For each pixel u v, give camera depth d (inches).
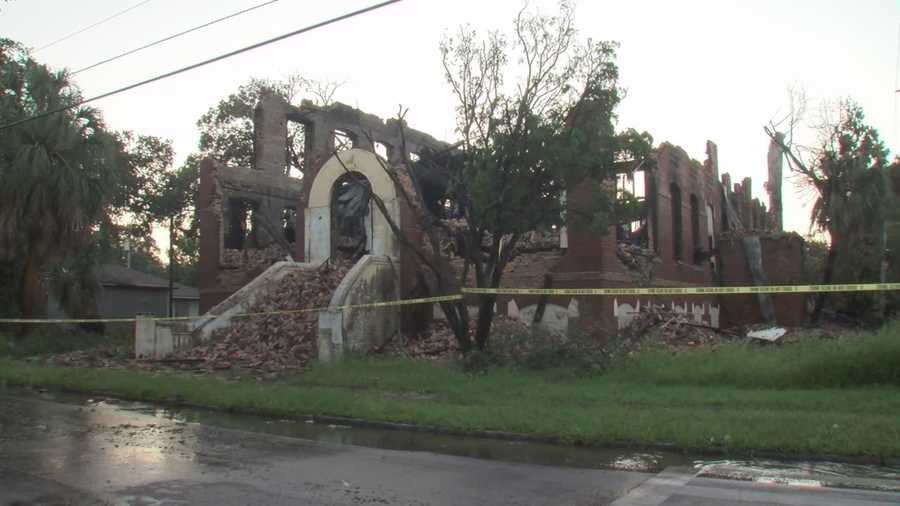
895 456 307.1
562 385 519.2
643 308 845.2
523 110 567.5
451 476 295.4
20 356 890.7
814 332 824.9
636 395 466.9
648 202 943.7
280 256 1061.8
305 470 307.4
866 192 969.5
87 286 1135.6
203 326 779.4
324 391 517.3
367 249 898.7
